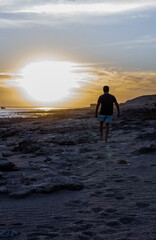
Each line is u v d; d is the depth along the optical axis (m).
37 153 7.77
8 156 7.93
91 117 29.66
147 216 2.94
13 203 3.55
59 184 4.06
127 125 15.13
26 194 3.82
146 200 3.46
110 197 3.65
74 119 27.48
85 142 9.89
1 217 3.07
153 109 25.59
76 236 2.52
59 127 17.88
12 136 15.22
